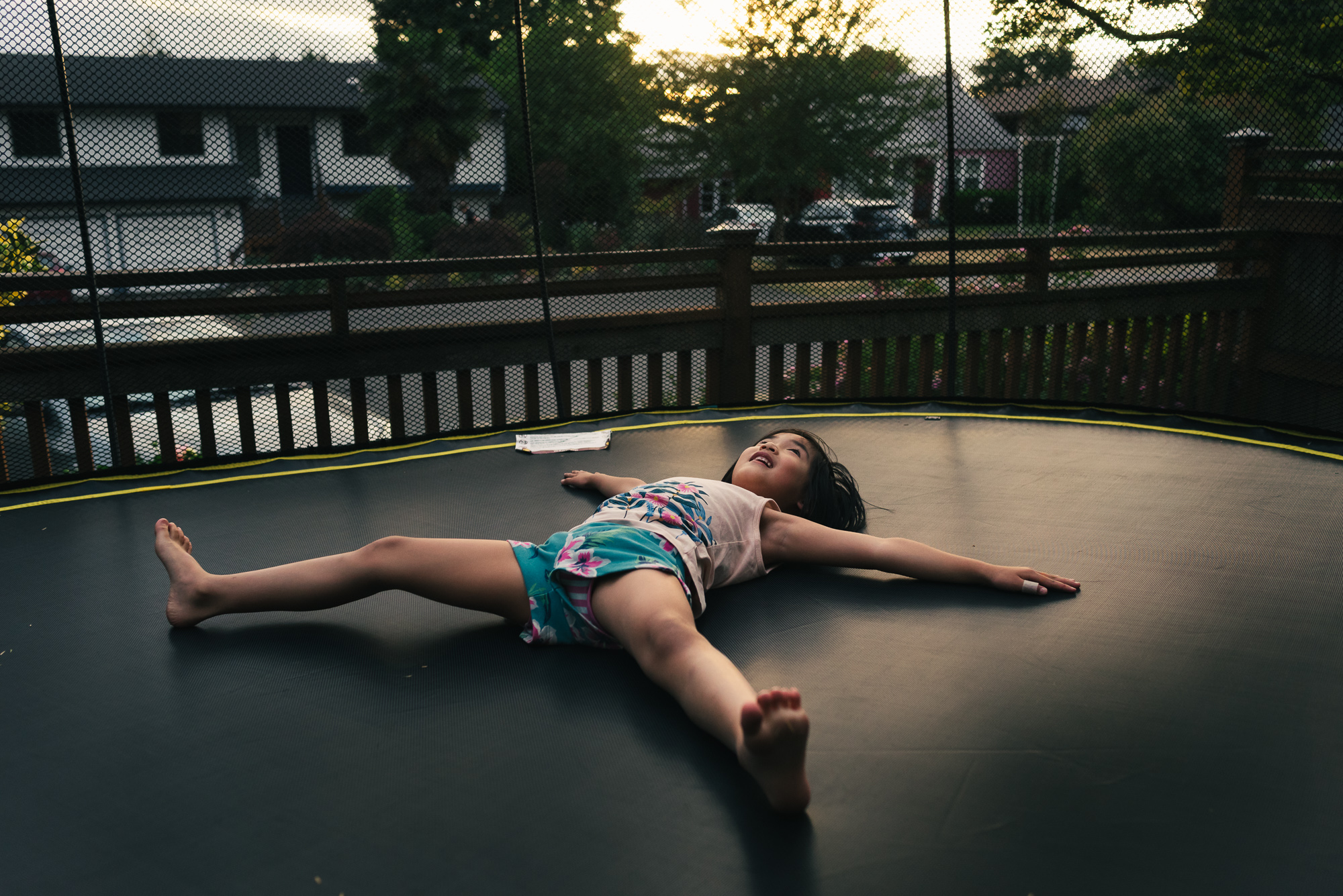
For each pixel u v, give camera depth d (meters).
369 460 2.80
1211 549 1.96
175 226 3.04
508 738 1.28
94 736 1.32
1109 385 4.04
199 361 3.17
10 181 2.82
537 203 3.53
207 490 2.52
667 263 3.75
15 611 1.76
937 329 3.99
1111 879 0.99
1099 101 3.63
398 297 3.37
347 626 1.67
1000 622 1.63
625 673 1.46
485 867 1.02
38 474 3.06
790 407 3.43
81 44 2.81
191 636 1.64
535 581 1.57
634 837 1.07
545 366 3.71
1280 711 1.33
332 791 1.17
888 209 3.79
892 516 2.20
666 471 2.64
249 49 3.03
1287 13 3.37
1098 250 3.79
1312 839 1.06
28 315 2.89
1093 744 1.25
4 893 1.00
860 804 1.12
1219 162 3.66
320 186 3.22
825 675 1.44
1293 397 3.77
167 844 1.08
